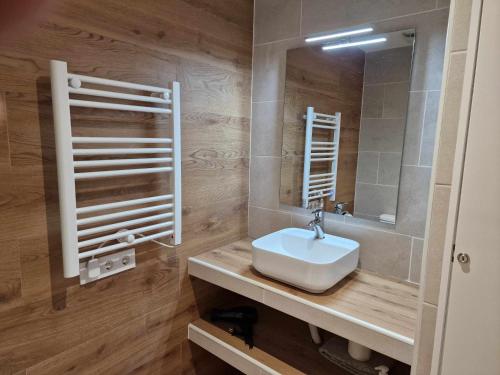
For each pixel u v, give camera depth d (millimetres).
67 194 1114
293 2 1732
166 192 1548
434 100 1365
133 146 1390
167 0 1450
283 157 1874
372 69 1514
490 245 750
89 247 1294
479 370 804
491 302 766
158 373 1676
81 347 1337
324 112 1684
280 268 1399
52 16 1106
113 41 1282
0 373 1125
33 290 1171
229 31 1764
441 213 826
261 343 1674
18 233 1113
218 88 1746
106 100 1273
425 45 1368
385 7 1455
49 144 1156
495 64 704
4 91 1038
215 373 2014
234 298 2055
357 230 1646
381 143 1526
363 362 1479
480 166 742
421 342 899
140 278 1520
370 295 1377
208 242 1831
